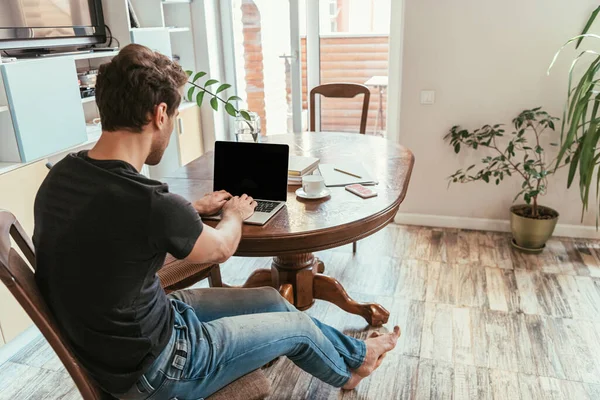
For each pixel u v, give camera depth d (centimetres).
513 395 187
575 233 313
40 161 232
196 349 120
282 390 193
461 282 264
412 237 319
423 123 319
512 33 288
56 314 108
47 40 260
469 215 329
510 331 223
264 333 132
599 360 204
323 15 367
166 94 112
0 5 230
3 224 116
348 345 167
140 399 114
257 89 403
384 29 360
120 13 299
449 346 214
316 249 155
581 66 285
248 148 174
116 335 108
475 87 304
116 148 111
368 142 250
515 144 306
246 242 150
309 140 257
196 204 161
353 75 378
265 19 380
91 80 286
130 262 105
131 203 103
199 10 370
